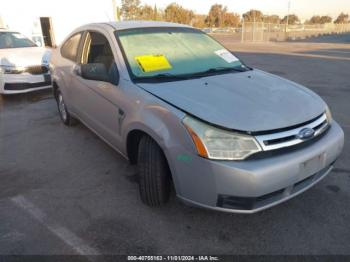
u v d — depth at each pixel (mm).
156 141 2467
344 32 52562
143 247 2414
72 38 4492
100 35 3619
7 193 3170
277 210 2822
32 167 3717
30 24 14312
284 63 12758
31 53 7062
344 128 4887
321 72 10336
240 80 3041
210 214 2775
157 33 3596
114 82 3066
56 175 3521
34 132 4867
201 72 3225
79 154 4047
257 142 2180
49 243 2459
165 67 3148
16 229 2621
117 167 3682
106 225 2658
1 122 5395
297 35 40562
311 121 2465
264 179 2139
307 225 2627
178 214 2777
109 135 3367
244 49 20281
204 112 2307
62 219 2746
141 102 2676
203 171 2207
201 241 2469
